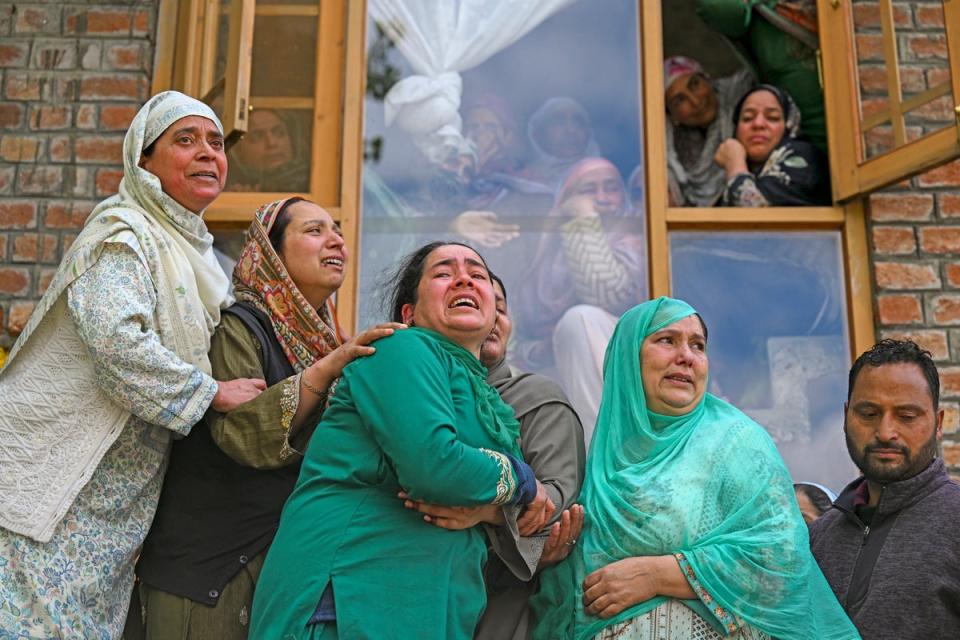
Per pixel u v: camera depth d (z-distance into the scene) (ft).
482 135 12.91
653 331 8.60
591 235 12.60
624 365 8.60
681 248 12.56
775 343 12.23
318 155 12.68
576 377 12.07
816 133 13.04
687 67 13.41
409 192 12.62
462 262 8.34
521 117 13.00
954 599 8.18
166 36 12.99
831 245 12.53
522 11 13.30
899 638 8.15
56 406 8.30
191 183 9.08
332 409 7.73
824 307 12.35
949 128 11.50
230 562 8.29
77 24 12.97
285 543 7.36
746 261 12.51
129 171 9.01
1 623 7.74
